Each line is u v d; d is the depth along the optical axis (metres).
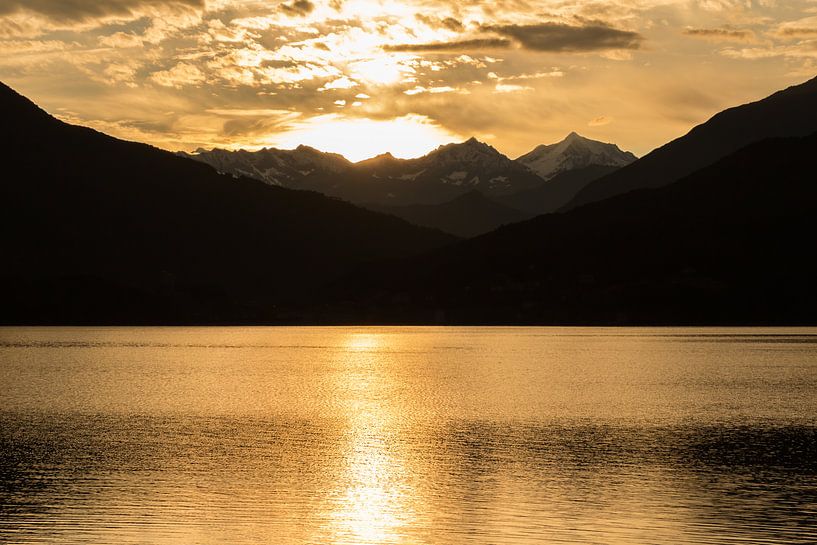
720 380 108.56
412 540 37.59
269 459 54.88
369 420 72.88
